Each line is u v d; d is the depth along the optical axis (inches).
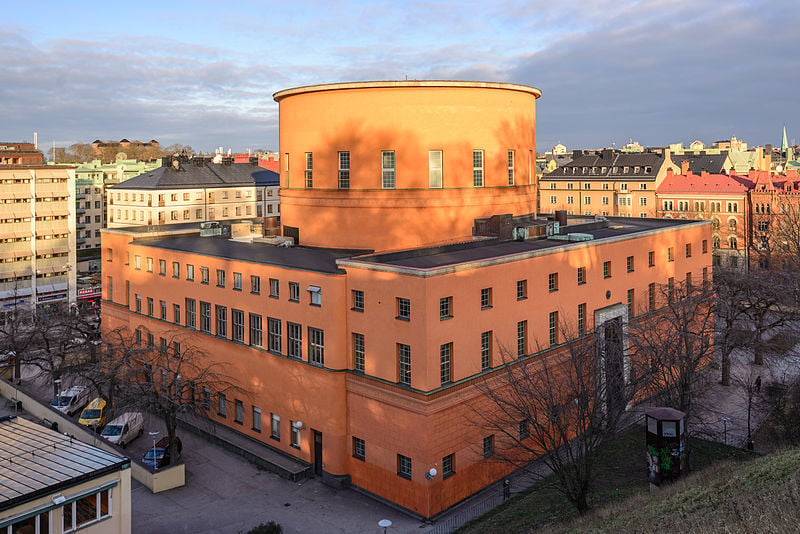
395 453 1558.8
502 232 2026.3
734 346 2272.4
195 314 2107.5
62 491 1136.8
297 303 1747.0
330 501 1609.3
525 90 2217.0
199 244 2277.3
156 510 1568.7
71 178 3846.0
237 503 1603.1
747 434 1905.8
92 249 5142.7
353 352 1660.9
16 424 1424.7
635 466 1647.4
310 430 1738.4
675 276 2373.3
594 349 1635.1
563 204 5600.4
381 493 1603.1
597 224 2413.9
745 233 4483.3
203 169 4864.7
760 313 2490.2
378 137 2031.3
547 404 1379.2
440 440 1515.7
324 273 1663.4
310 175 2182.6
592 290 1951.3
